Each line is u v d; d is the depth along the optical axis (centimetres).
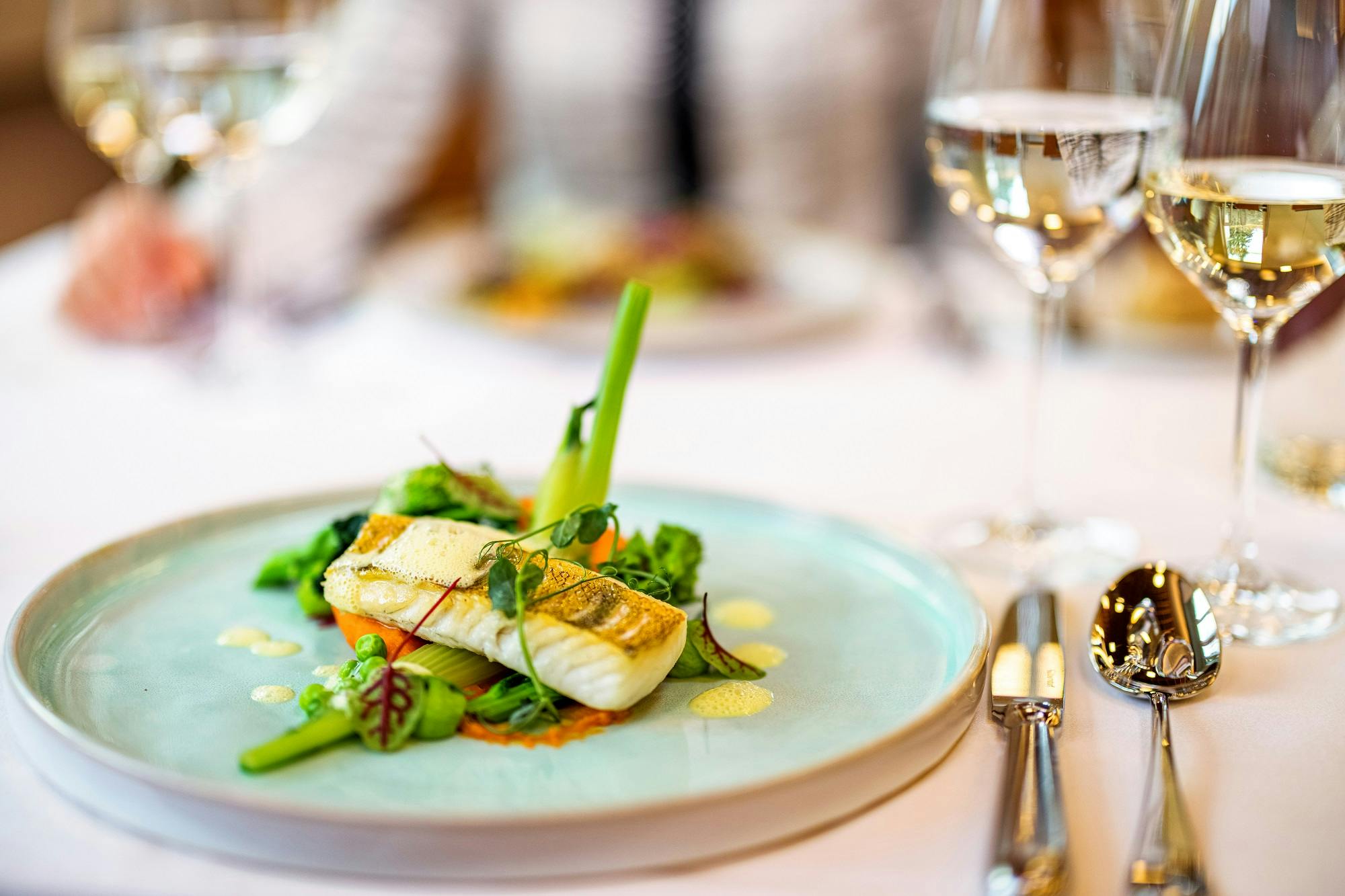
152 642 76
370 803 67
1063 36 84
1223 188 76
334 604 75
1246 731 72
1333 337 103
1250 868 67
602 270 122
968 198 86
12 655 72
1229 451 100
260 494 88
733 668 74
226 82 105
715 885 66
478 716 71
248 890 65
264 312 124
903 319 123
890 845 67
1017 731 70
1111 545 87
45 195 298
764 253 132
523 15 199
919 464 98
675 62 197
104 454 99
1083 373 112
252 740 70
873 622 78
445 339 119
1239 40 75
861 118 197
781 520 86
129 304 116
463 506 79
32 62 291
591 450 79
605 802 67
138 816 67
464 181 255
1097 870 66
